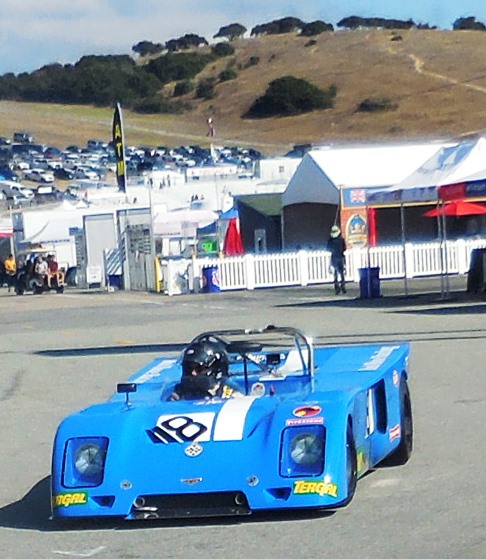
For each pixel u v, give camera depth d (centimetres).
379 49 16725
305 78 16075
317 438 845
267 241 5488
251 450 846
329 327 2436
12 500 1020
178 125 15838
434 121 13212
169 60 18562
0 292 5406
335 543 796
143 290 4662
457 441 1157
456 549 764
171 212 5647
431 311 2702
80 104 18638
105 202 6309
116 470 855
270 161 7606
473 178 2877
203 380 985
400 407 1063
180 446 861
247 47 18925
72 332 2700
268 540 815
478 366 1695
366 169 4909
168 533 856
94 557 807
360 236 4838
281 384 994
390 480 994
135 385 982
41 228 6106
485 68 14962
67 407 1540
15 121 17012
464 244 4388
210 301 3688
